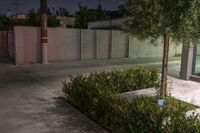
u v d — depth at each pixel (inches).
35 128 216.7
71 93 281.7
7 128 217.2
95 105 225.6
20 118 241.4
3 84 406.3
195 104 288.4
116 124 202.2
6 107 277.7
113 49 813.2
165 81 243.0
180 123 162.1
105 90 248.2
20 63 636.1
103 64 661.3
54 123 228.1
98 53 778.2
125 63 695.1
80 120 235.6
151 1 195.5
